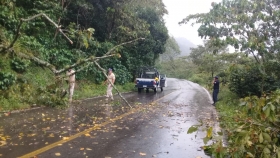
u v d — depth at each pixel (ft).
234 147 14.62
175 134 25.03
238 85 45.37
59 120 28.55
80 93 52.65
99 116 32.14
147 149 20.10
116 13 74.02
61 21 62.95
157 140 22.71
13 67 41.68
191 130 15.39
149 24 90.07
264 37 36.45
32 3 51.21
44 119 28.63
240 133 14.10
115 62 78.38
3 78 35.63
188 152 19.77
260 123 15.14
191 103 51.37
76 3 62.69
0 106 32.07
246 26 38.63
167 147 20.84
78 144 20.38
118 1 71.31
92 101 46.96
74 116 31.27
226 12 39.55
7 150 18.17
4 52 15.07
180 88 99.55
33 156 17.25
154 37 99.09
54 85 16.65
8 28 43.78
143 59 95.81
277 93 15.62
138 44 91.91
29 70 44.50
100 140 21.83
